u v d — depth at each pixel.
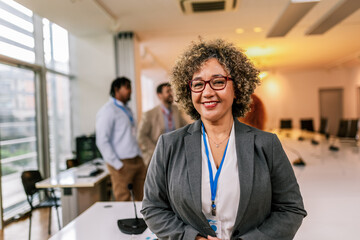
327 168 2.95
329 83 10.98
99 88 4.98
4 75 3.77
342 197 1.96
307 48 6.92
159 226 0.92
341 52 7.54
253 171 0.83
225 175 0.87
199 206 0.84
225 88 0.83
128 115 2.82
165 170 0.92
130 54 5.00
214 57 0.85
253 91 0.92
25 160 4.11
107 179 3.12
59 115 5.02
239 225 0.85
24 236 3.03
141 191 2.83
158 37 5.42
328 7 3.94
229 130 0.92
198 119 0.99
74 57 5.04
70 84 5.04
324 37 5.87
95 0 3.46
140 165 2.80
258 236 0.83
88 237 1.36
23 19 3.96
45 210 3.83
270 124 11.16
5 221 3.39
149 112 3.28
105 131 2.63
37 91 4.21
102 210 1.73
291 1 2.80
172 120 3.34
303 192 2.11
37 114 4.23
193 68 0.85
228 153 0.89
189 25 4.72
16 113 3.97
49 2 3.45
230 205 0.86
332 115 11.06
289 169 0.87
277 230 0.84
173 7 3.89
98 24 4.40
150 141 3.28
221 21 4.56
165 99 3.22
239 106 0.95
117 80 2.82
